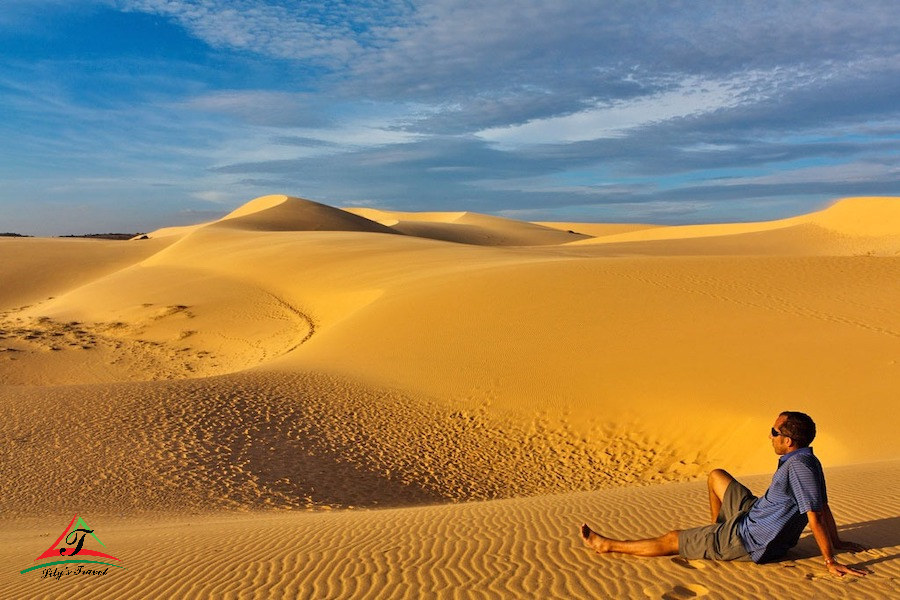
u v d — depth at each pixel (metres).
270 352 31.33
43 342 34.47
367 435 15.97
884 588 4.11
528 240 130.38
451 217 165.50
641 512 6.66
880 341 15.76
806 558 4.71
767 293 21.11
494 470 14.11
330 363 22.12
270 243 55.72
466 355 20.42
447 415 17.05
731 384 15.09
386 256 44.56
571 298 23.16
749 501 4.72
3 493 11.61
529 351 19.62
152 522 9.66
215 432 15.26
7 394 17.66
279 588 5.07
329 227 92.19
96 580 5.71
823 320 17.89
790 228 72.62
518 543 5.79
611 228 180.25
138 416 15.92
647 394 15.77
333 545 6.29
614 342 18.95
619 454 14.12
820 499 4.32
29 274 59.03
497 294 25.11
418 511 8.52
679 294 21.97
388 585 4.96
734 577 4.50
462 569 5.19
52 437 14.51
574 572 4.89
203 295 42.62
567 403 16.41
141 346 34.22
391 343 22.92
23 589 5.63
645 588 4.47
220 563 5.89
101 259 65.81
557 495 9.39
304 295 40.03
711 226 90.31
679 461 13.37
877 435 11.28
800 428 4.44
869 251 54.88
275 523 8.18
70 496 11.52
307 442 15.24
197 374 29.41
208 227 74.56
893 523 5.34
